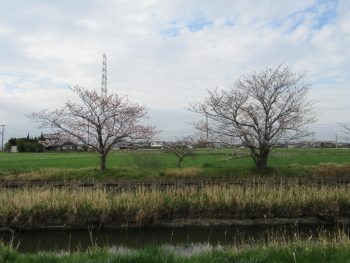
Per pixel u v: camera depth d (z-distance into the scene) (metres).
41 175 30.89
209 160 47.78
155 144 41.06
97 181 27.53
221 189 23.41
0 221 19.84
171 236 19.11
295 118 31.89
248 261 9.24
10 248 10.97
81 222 20.30
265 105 31.48
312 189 23.36
